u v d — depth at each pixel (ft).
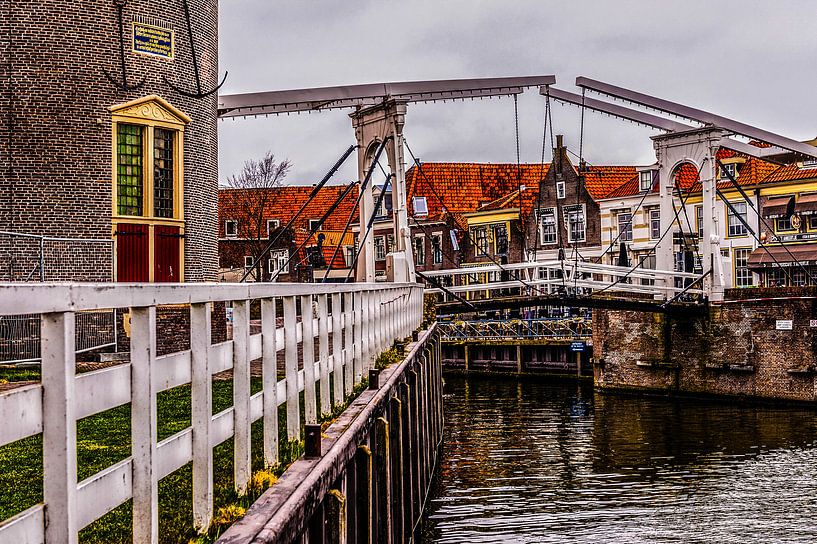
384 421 36.96
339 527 24.86
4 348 49.96
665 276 134.21
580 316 177.37
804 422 109.70
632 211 184.85
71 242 70.69
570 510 70.38
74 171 71.15
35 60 70.18
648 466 86.89
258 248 202.18
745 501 73.05
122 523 22.95
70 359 13.44
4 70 69.72
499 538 62.44
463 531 64.28
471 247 208.23
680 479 81.20
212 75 80.84
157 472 17.11
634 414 120.88
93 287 14.12
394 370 50.42
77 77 71.15
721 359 130.52
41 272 64.23
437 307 118.83
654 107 127.03
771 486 78.07
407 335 81.10
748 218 170.19
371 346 50.49
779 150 152.97
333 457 25.95
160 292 16.99
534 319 175.63
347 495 29.37
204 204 79.10
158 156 75.25
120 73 72.49
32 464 30.60
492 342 177.88
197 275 78.07
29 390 12.80
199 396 19.60
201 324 19.63
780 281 164.35
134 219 73.26
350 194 224.94
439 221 210.18
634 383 142.10
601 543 61.62
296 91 94.89
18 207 69.87
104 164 71.97
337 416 34.30
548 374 169.37
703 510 70.23
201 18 78.54
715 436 102.22
